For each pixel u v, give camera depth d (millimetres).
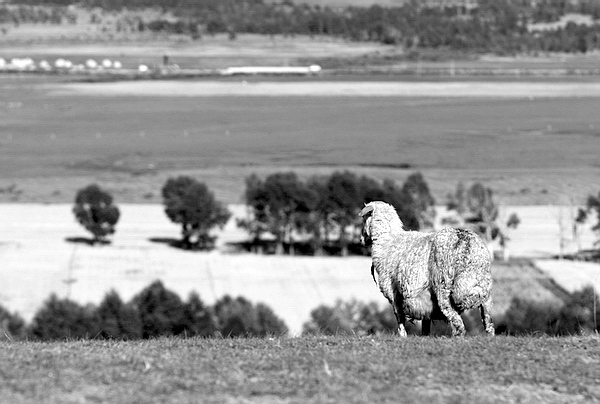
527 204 101438
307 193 88188
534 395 13156
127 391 12898
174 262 76062
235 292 66375
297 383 13258
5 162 135875
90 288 67312
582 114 194875
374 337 16359
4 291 65688
